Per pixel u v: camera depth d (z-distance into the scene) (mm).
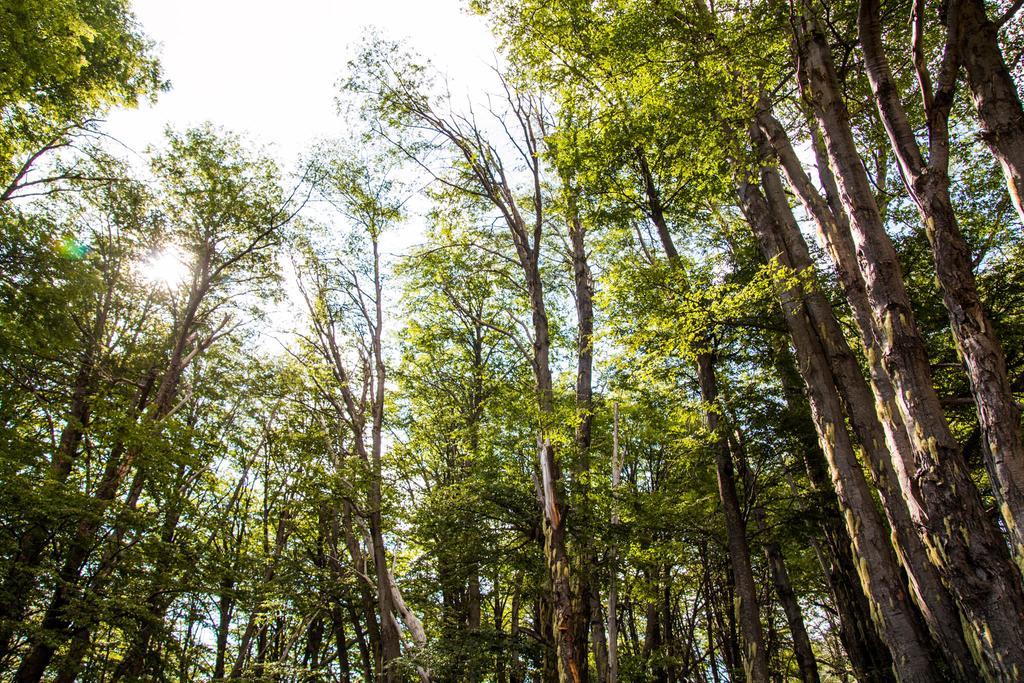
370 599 14211
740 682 16016
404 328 17562
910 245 11109
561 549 8820
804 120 10328
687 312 9383
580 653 8773
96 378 16234
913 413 5855
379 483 13430
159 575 12109
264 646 19297
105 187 15648
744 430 12047
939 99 5691
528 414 10375
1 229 10375
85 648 11594
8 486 10141
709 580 18031
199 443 14125
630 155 11125
